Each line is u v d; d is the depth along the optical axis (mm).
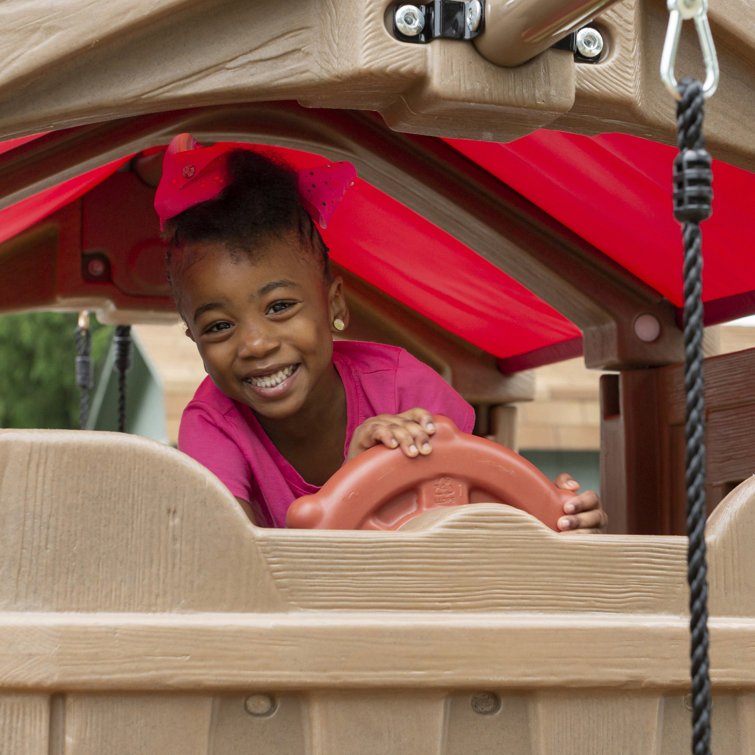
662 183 1839
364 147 1966
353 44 1058
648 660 1070
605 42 1142
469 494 1284
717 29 1171
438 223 2211
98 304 2703
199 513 996
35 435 971
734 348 4117
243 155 1783
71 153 1557
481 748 1046
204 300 1667
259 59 1063
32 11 1003
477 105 1079
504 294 2566
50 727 948
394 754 1015
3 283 2609
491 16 1034
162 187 1702
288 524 1220
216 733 986
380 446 1267
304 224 1753
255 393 1697
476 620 1038
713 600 1116
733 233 1921
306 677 987
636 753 1076
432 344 2934
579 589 1081
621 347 2311
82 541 970
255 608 1000
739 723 1111
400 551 1041
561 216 2176
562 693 1062
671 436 2301
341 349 1969
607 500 2393
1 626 935
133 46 1033
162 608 979
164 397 4613
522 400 3018
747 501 1139
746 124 1196
